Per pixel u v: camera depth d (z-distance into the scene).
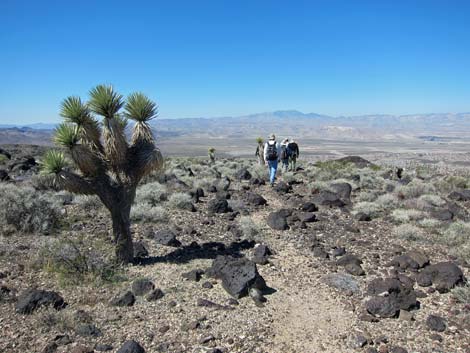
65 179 7.29
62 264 7.28
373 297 6.48
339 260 8.30
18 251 8.05
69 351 4.93
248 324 5.80
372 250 9.22
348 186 15.59
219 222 11.27
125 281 7.04
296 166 27.52
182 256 8.47
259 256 8.40
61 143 7.25
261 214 12.43
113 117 7.48
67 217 10.74
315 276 7.68
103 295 6.46
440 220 11.69
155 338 5.34
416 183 16.81
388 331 5.73
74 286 6.69
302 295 6.86
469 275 7.67
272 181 17.88
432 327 5.77
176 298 6.49
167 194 13.97
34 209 9.71
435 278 7.36
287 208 13.06
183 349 5.12
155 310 6.08
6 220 9.49
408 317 6.07
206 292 6.75
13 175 18.47
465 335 5.61
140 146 7.97
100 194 7.64
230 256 8.04
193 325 5.61
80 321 5.61
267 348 5.25
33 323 5.51
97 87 7.49
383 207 13.25
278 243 9.62
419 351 5.21
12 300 6.09
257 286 6.86
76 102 7.55
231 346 5.24
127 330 5.51
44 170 7.35
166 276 7.34
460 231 10.13
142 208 11.37
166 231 9.57
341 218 12.09
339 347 5.33
